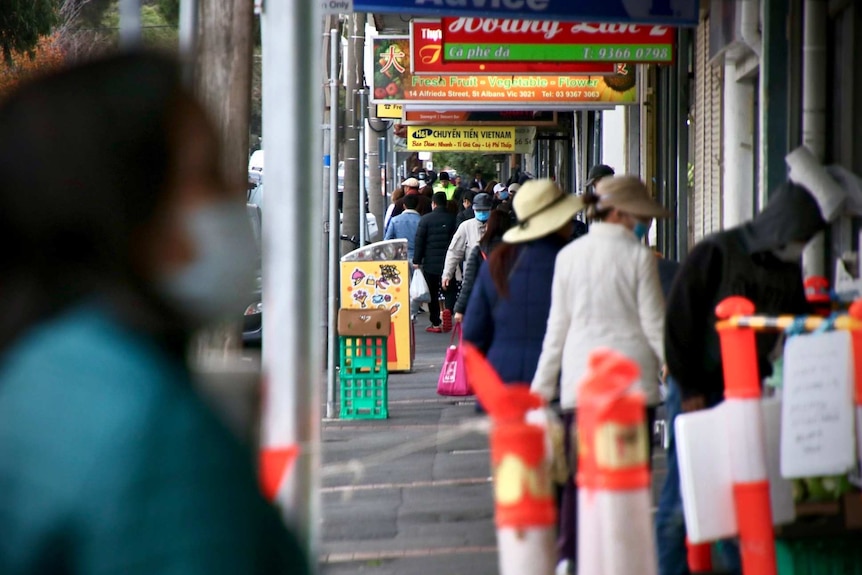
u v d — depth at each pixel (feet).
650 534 34.14
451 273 167.94
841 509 49.55
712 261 54.75
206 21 83.20
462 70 139.13
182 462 15.98
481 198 166.50
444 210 202.80
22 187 17.16
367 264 155.33
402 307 156.04
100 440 15.80
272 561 16.72
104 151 17.21
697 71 123.95
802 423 46.75
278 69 49.47
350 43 198.39
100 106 17.34
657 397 61.36
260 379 20.44
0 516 15.65
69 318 17.10
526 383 65.51
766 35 82.28
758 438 46.03
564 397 61.62
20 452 15.83
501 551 32.32
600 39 126.11
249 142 84.28
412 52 138.21
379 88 158.30
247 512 16.31
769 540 45.91
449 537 73.82
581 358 60.95
